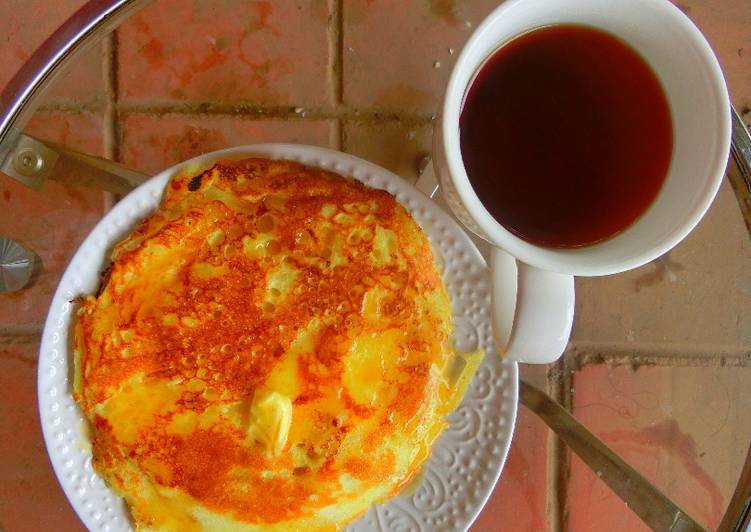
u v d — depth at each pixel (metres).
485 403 0.27
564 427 0.30
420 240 0.26
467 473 0.27
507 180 0.22
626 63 0.22
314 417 0.24
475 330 0.27
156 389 0.24
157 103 0.30
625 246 0.20
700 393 0.30
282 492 0.24
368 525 0.28
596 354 0.30
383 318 0.25
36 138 0.29
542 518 0.30
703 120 0.20
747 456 0.29
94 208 0.29
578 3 0.20
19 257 0.29
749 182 0.29
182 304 0.24
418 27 0.30
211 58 0.30
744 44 0.33
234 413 0.24
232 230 0.25
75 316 0.26
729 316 0.30
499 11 0.20
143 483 0.25
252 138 0.30
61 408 0.26
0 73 0.34
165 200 0.26
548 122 0.22
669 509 0.29
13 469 0.30
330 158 0.27
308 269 0.25
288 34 0.30
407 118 0.30
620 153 0.22
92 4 0.29
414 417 0.25
